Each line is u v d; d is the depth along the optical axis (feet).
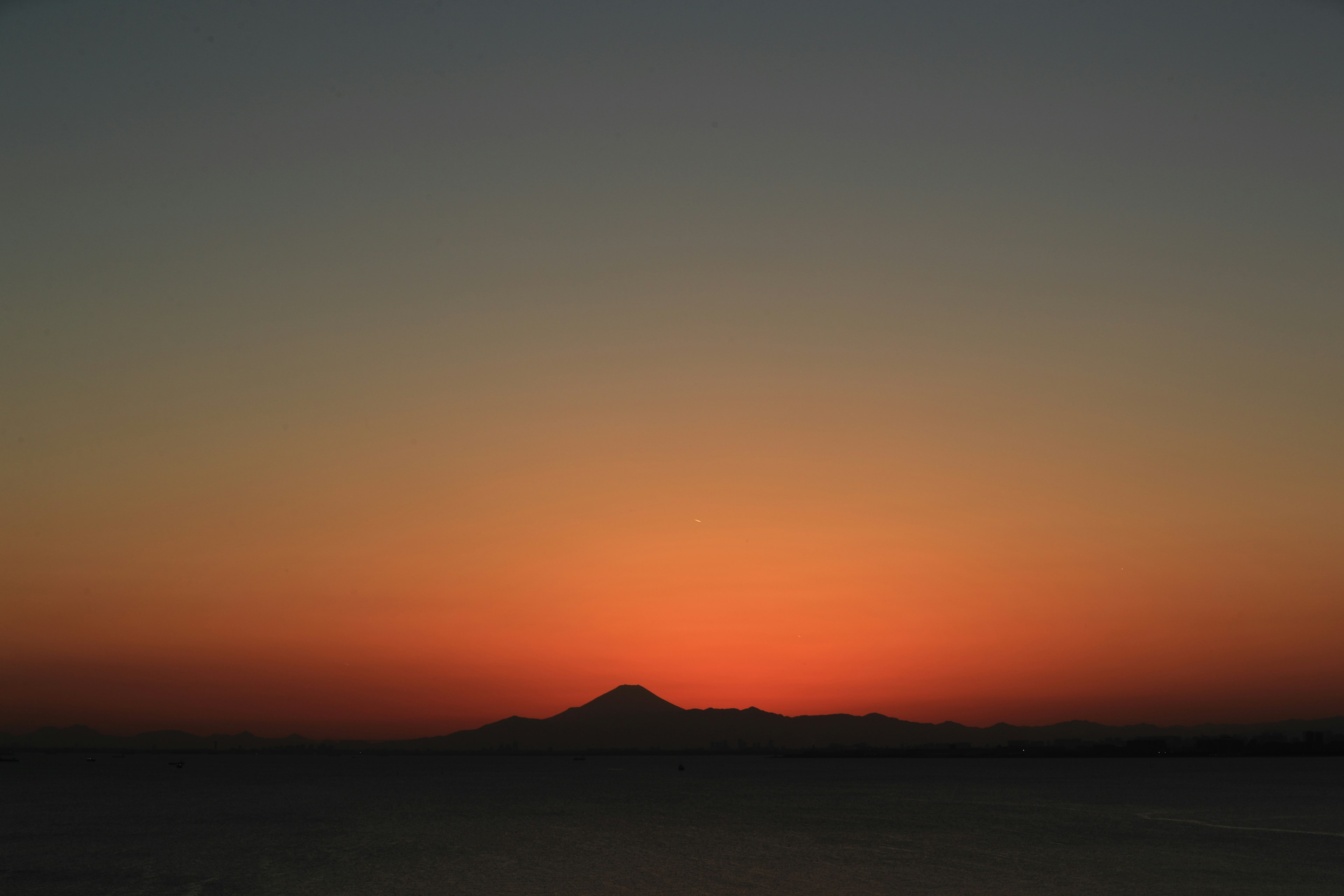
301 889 110.52
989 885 111.34
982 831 185.78
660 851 148.87
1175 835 175.52
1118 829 189.37
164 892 108.68
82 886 113.80
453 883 113.70
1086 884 112.06
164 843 166.81
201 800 318.65
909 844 160.45
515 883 114.11
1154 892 106.83
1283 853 144.87
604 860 137.59
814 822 212.84
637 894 105.50
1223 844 159.53
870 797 331.36
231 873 123.95
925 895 104.01
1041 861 134.51
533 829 195.31
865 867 128.36
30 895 107.76
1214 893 106.22
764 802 303.07
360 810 263.08
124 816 241.76
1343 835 174.70
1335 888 109.70
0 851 154.92
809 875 119.55
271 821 221.66
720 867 128.36
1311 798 308.19
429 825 206.28
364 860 138.62
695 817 228.84
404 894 106.73
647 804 290.35
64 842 170.71
